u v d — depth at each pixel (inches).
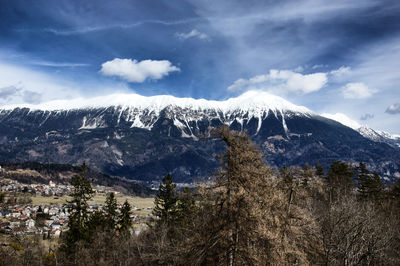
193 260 701.3
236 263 669.3
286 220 781.3
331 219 940.6
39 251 2049.7
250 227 673.6
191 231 782.5
